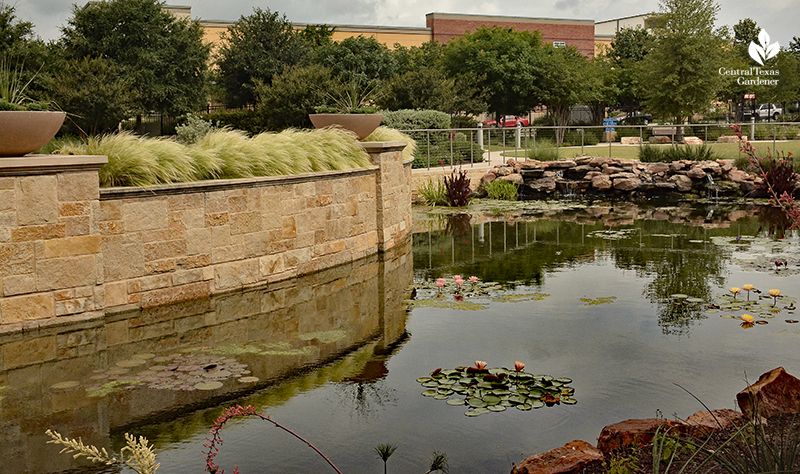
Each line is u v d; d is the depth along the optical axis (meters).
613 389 4.91
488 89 34.75
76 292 6.72
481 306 7.44
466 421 4.40
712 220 14.02
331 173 9.46
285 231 8.78
